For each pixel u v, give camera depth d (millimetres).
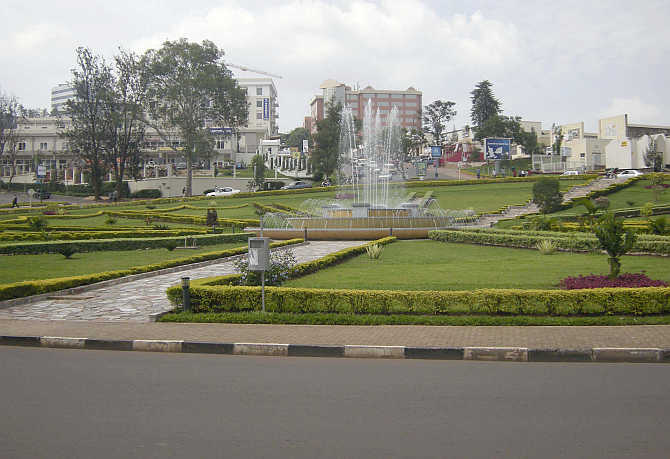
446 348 7875
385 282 12664
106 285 14367
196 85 55969
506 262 16125
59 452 4465
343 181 65625
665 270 13703
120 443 4656
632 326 9016
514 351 7742
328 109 67500
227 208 45250
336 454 4402
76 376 6914
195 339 8695
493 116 85312
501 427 4977
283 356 8172
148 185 65562
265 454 4406
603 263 15305
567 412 5371
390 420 5188
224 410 5516
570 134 87312
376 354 8023
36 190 69875
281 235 26547
